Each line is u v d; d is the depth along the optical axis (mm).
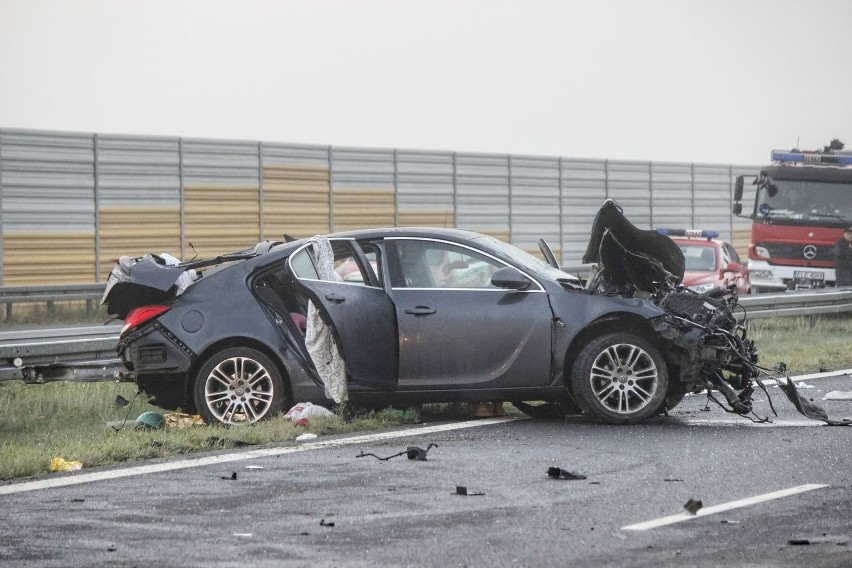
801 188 69562
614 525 16375
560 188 86938
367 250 25766
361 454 21859
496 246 26641
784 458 21469
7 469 20266
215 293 25656
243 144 72750
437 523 16516
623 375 25797
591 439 23688
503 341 25438
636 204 92188
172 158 70000
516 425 25578
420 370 25250
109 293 25609
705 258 58500
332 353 25000
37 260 65000
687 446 22828
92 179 67125
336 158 76562
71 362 30203
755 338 45000
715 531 16031
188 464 21094
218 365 25234
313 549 15141
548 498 18109
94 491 18844
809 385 32281
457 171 81438
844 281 65000
